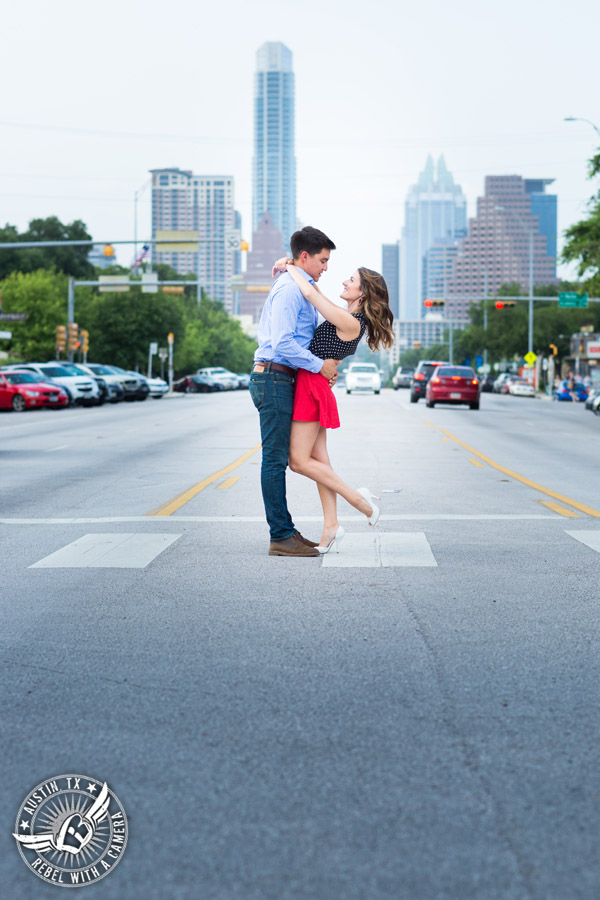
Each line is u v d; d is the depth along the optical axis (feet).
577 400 220.23
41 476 48.11
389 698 14.37
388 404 144.05
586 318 308.40
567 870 9.21
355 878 9.06
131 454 60.75
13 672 15.85
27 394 132.16
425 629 18.34
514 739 12.69
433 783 11.23
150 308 255.70
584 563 24.97
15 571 24.32
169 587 22.22
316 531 30.01
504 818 10.30
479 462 55.21
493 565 24.67
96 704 14.20
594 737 12.78
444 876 9.09
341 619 19.11
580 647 17.13
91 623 19.02
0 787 11.25
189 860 9.43
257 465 52.80
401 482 44.32
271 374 24.95
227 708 13.96
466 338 331.57
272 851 9.58
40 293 241.55
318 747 12.39
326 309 23.97
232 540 28.58
